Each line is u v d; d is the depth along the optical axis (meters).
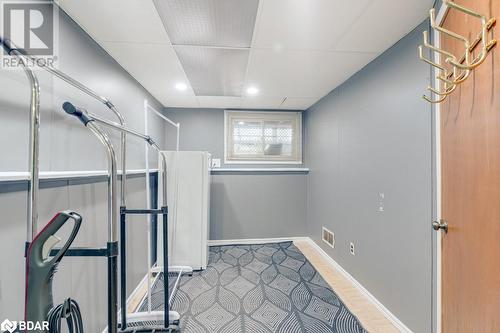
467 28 0.97
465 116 1.00
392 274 1.94
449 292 1.16
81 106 1.60
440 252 1.35
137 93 2.64
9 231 1.03
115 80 2.11
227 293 2.39
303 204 4.01
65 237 1.35
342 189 2.77
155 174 3.06
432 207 1.55
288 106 3.79
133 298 2.29
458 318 1.07
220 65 2.24
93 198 1.64
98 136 1.02
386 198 2.01
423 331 1.62
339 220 2.85
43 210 1.21
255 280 2.65
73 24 1.52
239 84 2.77
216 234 3.85
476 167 0.92
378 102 2.10
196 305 2.19
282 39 1.80
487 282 0.85
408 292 1.76
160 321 1.94
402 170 1.83
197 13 1.48
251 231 3.92
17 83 1.10
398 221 1.87
